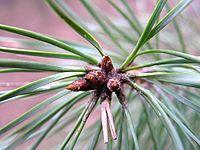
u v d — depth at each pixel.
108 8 0.62
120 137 0.20
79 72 0.18
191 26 0.33
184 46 0.27
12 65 0.16
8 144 0.20
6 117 0.60
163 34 0.33
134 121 0.29
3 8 0.68
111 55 0.26
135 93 0.27
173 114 0.20
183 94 0.26
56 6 0.16
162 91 0.24
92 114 0.44
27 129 0.20
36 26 0.66
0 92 0.18
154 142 0.23
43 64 0.17
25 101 0.61
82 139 0.28
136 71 0.22
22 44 0.24
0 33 0.61
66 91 0.20
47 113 0.20
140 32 0.26
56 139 0.34
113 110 0.26
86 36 0.18
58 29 0.66
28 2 0.68
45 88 0.19
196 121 0.28
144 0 0.38
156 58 0.29
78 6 0.58
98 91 0.19
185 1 0.18
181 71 0.21
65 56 0.18
